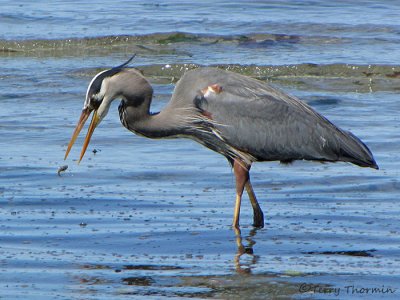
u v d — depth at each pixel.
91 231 12.30
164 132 13.27
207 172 15.45
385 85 22.92
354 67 24.12
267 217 13.11
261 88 13.57
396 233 12.25
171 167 15.72
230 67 24.27
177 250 11.63
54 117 19.33
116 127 18.56
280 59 25.61
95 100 12.94
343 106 20.56
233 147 13.37
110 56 26.64
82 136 17.80
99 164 15.81
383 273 10.70
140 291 10.09
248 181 13.00
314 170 15.60
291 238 12.14
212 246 11.81
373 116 19.56
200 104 13.31
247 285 10.31
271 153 13.39
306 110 13.56
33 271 10.73
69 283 10.33
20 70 24.22
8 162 15.79
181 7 33.66
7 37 28.19
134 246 11.75
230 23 30.72
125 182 14.77
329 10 33.44
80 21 30.78
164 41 28.34
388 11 33.34
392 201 13.77
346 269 10.86
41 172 15.20
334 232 12.34
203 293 10.07
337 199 13.93
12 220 12.70
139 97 13.02
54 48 27.67
